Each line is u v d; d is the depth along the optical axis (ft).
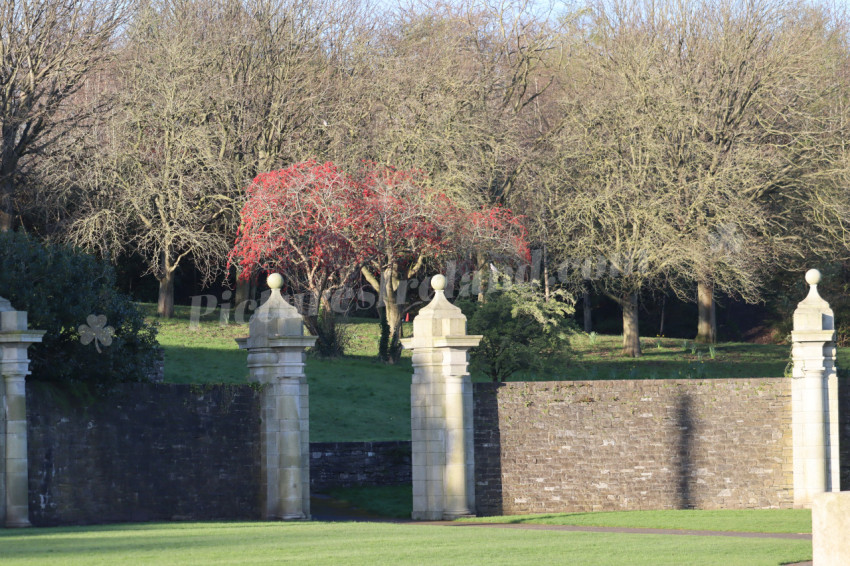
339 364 182.91
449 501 106.93
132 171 203.31
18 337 91.66
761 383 114.93
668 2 222.89
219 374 165.78
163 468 103.24
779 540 73.05
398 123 205.16
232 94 207.51
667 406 114.62
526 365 161.38
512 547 64.90
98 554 59.57
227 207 206.69
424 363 108.68
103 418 100.68
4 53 192.95
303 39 220.43
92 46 201.77
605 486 113.19
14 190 202.80
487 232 188.03
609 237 209.97
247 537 73.31
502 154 210.79
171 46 206.80
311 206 174.29
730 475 114.11
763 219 203.62
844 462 114.93
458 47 228.22
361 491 128.26
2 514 91.04
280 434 105.29
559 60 258.57
